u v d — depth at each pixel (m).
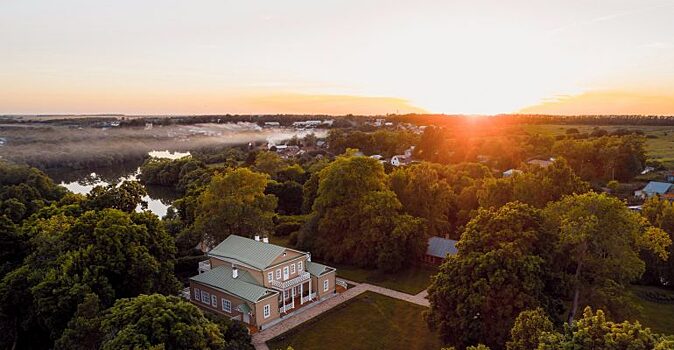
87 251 42.56
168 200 132.00
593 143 122.25
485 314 38.72
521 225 41.38
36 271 42.88
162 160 168.62
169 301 34.53
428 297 44.66
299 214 102.06
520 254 38.59
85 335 32.88
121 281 43.88
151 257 45.19
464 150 147.38
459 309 39.06
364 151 182.00
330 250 69.69
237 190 67.75
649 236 42.12
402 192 73.62
